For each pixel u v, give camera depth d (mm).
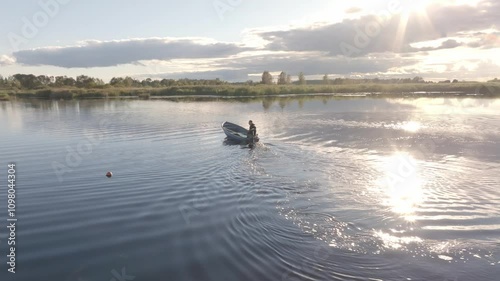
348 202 13172
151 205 13172
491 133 26203
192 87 83688
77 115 41250
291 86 84562
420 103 52062
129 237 10602
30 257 9461
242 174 16969
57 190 14859
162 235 10695
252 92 78188
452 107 44812
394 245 9922
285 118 37406
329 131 28797
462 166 17719
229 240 10352
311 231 10867
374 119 35250
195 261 9195
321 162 19031
